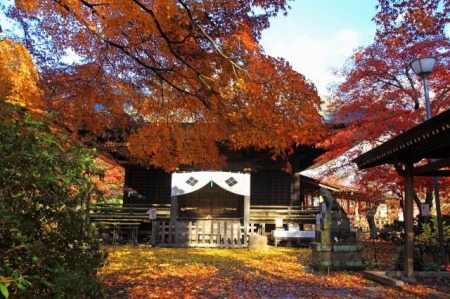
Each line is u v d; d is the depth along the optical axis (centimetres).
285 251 1589
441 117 664
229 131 1142
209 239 1780
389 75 1339
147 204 2050
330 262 1050
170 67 1075
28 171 431
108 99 1228
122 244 1814
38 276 446
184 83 1109
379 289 809
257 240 1641
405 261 926
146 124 1329
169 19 877
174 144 1255
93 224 570
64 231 508
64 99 1152
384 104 1320
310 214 1947
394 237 2108
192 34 951
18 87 682
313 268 1074
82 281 500
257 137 975
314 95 888
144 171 2281
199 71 1015
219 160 1317
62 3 911
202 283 862
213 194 2064
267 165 2175
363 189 1562
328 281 900
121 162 1905
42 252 450
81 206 542
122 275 934
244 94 899
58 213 491
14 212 419
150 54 1065
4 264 393
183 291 773
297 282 888
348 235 1075
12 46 712
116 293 731
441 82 1239
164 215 1972
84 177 528
